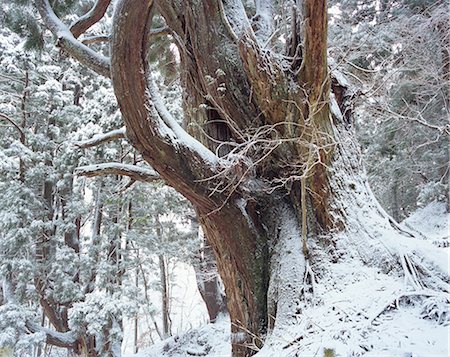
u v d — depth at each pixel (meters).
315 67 4.67
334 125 5.47
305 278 4.70
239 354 5.30
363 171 5.69
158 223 12.05
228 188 5.10
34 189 11.39
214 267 11.81
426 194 10.96
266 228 5.47
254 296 5.26
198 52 5.54
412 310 4.01
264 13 6.37
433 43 7.85
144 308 10.54
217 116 5.84
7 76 11.20
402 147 11.55
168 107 10.24
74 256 10.83
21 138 11.41
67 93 11.71
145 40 4.45
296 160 5.00
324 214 4.97
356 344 3.63
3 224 10.18
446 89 8.31
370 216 5.10
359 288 4.40
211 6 5.36
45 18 5.75
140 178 5.78
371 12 8.99
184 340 11.38
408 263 4.43
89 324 9.55
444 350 3.29
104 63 5.24
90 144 5.91
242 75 5.33
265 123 5.21
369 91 6.05
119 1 4.38
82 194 12.11
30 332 10.11
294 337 4.10
